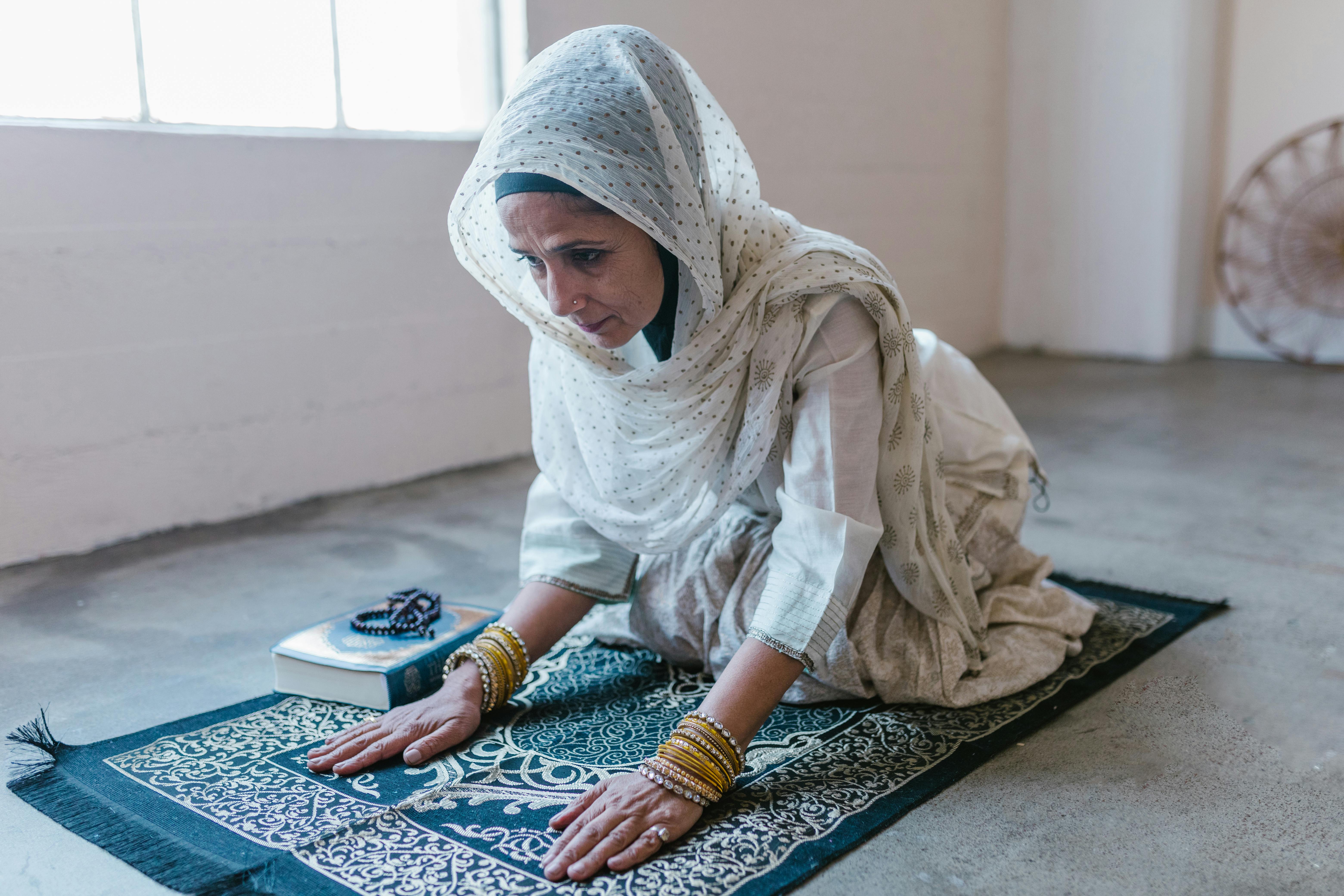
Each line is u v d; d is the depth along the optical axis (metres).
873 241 5.17
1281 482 3.10
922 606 1.64
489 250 1.53
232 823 1.33
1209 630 1.98
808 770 1.44
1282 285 5.43
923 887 1.19
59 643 2.05
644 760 1.47
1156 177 5.44
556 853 1.22
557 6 3.56
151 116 2.79
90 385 2.68
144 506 2.81
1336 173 5.18
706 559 1.74
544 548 1.74
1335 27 5.12
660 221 1.28
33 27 2.56
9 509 2.57
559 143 1.23
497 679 1.60
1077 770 1.46
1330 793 1.40
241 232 2.93
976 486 1.85
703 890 1.17
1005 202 5.97
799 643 1.35
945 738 1.54
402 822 1.32
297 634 1.79
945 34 5.37
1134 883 1.20
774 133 4.53
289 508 3.08
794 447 1.44
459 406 3.54
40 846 1.29
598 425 1.58
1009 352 6.02
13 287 2.53
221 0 2.88
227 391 2.95
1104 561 2.42
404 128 3.36
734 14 4.25
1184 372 5.20
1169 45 5.29
